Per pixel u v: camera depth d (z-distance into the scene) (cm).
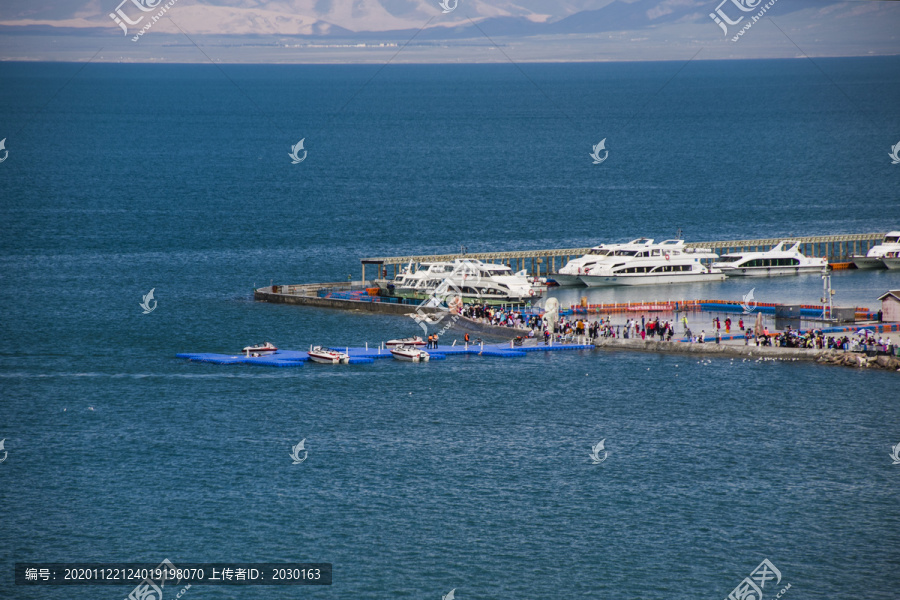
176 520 7788
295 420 9900
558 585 6919
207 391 10775
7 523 7725
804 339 11950
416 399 10531
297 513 7894
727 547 7425
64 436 9456
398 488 8344
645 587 6912
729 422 9819
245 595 6806
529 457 8981
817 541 7512
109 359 11962
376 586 6906
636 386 10925
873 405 10225
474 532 7600
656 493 8269
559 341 12725
